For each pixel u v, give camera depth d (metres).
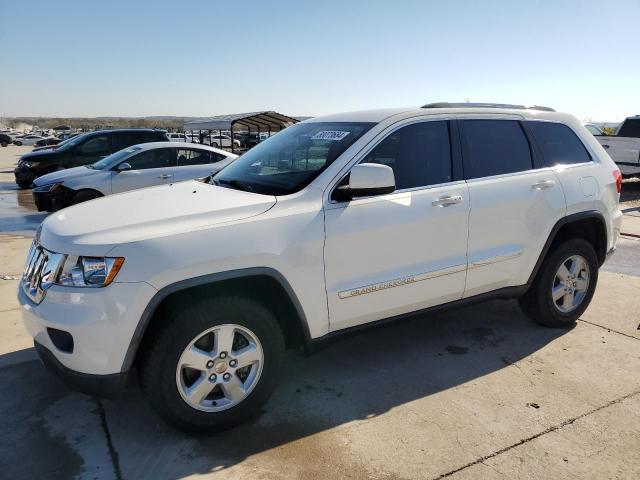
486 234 3.87
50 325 2.74
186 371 2.91
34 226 9.48
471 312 5.00
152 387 2.80
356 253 3.29
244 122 27.03
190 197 3.31
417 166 3.67
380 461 2.79
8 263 6.58
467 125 3.96
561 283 4.48
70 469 2.74
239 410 3.04
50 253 2.86
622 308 5.08
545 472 2.71
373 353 4.12
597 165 4.62
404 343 4.30
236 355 2.99
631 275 6.33
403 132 3.65
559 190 4.24
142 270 2.68
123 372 2.74
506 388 3.56
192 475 2.69
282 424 3.14
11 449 2.91
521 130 4.24
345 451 2.88
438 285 3.69
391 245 3.43
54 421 3.18
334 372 3.81
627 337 4.41
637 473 2.71
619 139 14.14
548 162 4.32
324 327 3.28
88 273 2.69
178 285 2.75
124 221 2.89
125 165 9.34
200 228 2.86
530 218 4.07
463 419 3.19
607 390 3.53
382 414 3.25
